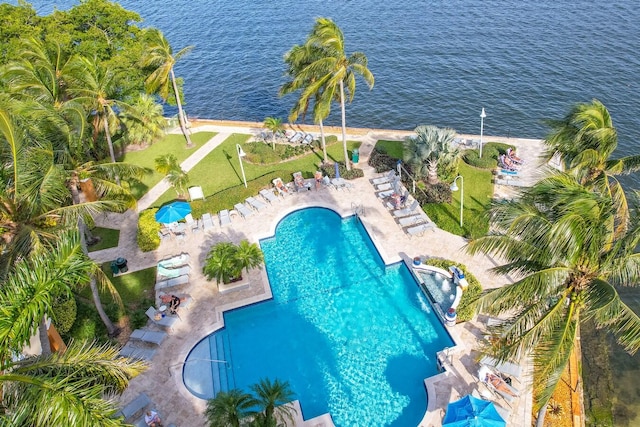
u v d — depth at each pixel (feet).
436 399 63.05
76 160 77.15
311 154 125.80
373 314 78.89
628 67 170.60
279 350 73.87
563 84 166.20
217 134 141.49
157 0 330.34
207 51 229.25
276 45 228.63
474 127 151.53
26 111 61.93
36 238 49.80
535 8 235.61
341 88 105.81
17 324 35.14
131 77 128.98
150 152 133.80
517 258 49.16
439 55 197.57
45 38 121.19
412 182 106.83
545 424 59.62
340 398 65.87
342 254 92.99
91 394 34.94
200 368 71.41
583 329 78.48
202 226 100.42
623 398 67.26
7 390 36.83
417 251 89.25
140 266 91.66
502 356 48.14
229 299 82.48
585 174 68.18
